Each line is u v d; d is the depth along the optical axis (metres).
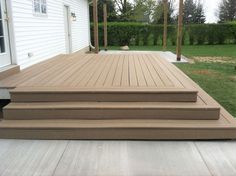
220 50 16.62
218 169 2.99
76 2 13.42
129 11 29.25
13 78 5.07
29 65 6.65
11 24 5.62
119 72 5.64
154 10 29.72
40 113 3.93
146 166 3.04
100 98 4.12
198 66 9.86
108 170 2.97
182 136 3.67
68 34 11.82
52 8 8.94
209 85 6.75
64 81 4.77
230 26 20.45
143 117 3.90
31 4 6.79
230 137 3.66
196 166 3.04
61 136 3.70
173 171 2.95
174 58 11.84
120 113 3.89
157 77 5.08
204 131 3.65
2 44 5.43
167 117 3.89
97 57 8.55
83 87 4.31
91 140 3.69
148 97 4.10
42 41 7.77
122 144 3.58
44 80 4.87
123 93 4.08
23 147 3.50
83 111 3.91
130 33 20.77
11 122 3.85
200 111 3.86
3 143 3.61
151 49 17.41
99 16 25.30
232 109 4.96
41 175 2.88
